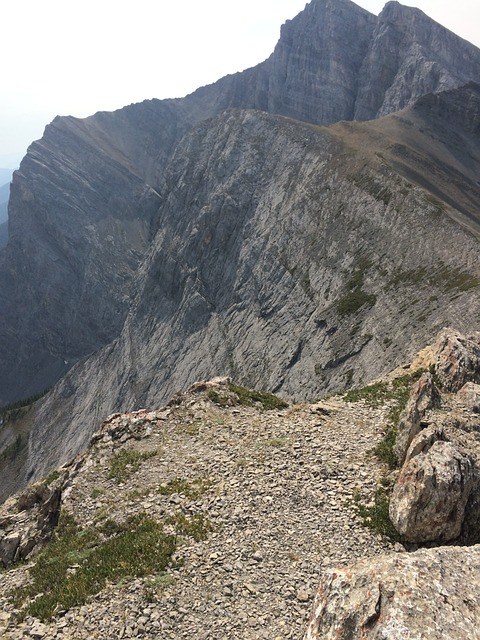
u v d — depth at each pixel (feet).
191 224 608.19
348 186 415.23
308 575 51.80
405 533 55.57
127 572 53.11
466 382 83.41
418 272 292.20
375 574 38.40
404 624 33.47
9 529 78.18
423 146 568.00
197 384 107.76
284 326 385.09
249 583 50.72
